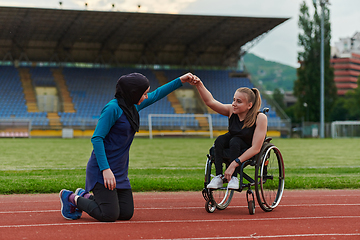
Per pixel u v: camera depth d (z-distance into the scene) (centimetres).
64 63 3672
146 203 523
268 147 449
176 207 490
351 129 3378
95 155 382
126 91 383
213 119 3406
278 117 3491
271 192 491
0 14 2831
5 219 405
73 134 2992
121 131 384
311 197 573
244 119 435
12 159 1268
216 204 460
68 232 349
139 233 346
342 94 10494
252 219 410
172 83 439
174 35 3512
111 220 386
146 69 3853
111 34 3403
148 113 3394
